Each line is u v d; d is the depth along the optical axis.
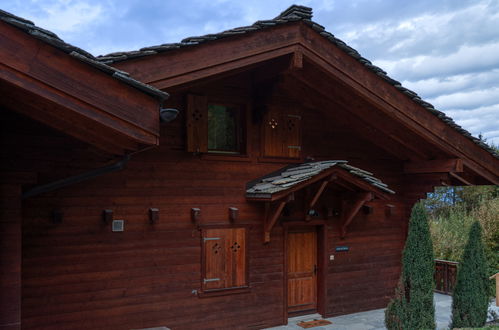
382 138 9.27
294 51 6.57
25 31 3.62
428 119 8.10
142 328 6.88
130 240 6.86
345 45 6.95
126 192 6.86
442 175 9.08
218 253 7.56
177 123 7.30
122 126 4.00
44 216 6.22
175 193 7.25
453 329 6.62
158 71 5.53
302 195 8.64
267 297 8.08
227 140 7.89
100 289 6.60
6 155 5.27
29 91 3.69
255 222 8.00
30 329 6.06
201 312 7.40
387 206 9.70
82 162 6.46
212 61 5.90
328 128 8.98
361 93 7.31
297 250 8.80
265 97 7.61
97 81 3.89
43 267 6.19
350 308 9.10
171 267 7.16
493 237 14.67
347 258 9.15
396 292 6.64
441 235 15.19
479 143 8.67
